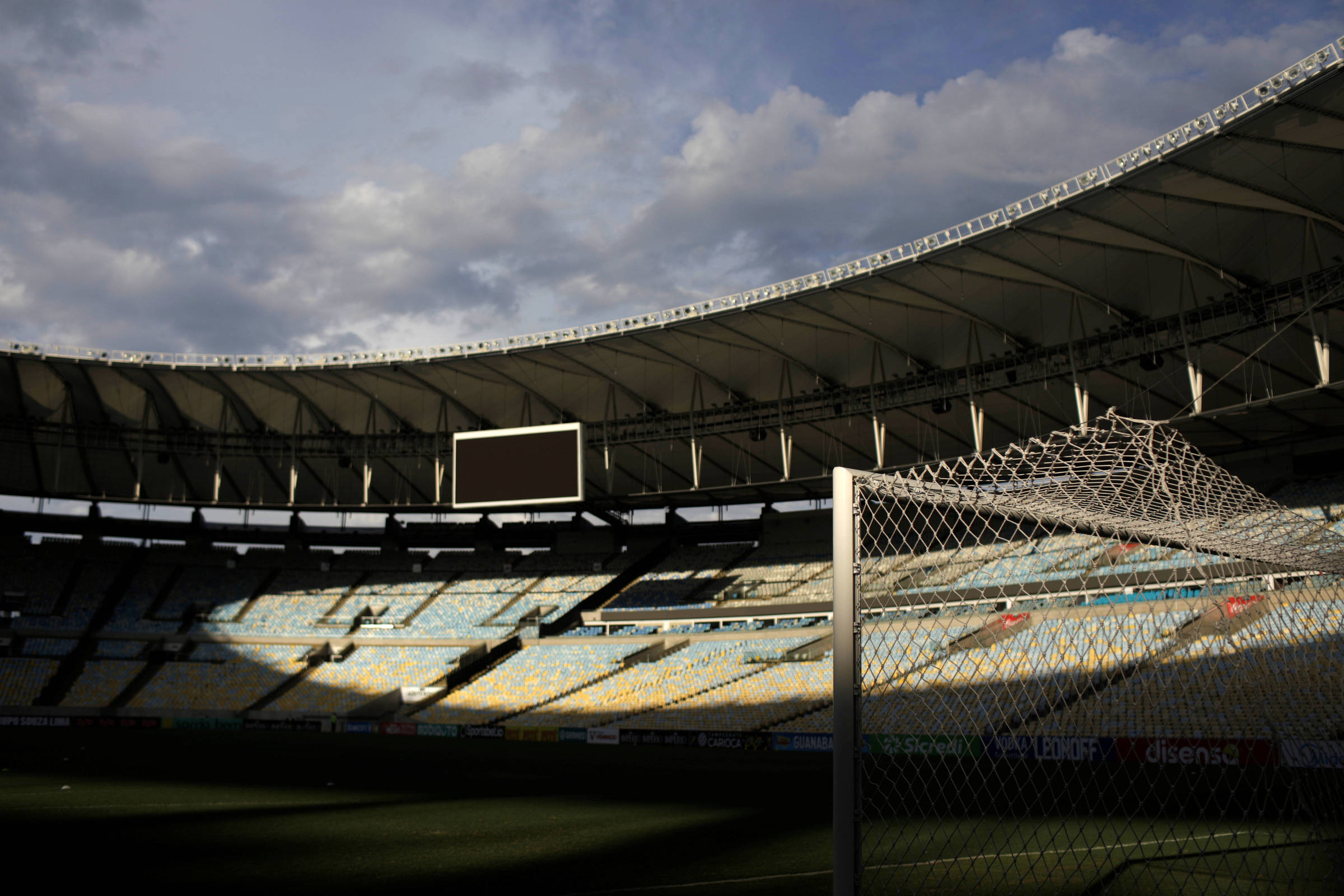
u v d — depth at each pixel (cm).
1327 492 4441
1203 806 2230
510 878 1611
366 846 1916
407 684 6003
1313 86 2645
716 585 6325
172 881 1575
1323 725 1748
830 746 4259
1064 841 1795
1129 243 3625
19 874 1616
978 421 4428
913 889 1412
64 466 6222
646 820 2284
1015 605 2164
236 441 6047
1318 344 3369
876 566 1289
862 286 4094
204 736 5106
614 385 5319
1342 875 1384
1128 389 4481
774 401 5188
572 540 7212
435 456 5872
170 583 6900
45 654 6231
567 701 5488
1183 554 1533
